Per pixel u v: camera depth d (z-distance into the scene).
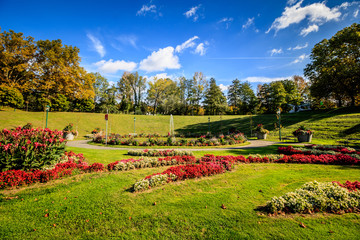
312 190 3.86
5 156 4.91
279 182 5.06
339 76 26.08
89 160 7.89
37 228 2.90
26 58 31.81
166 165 7.11
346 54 26.36
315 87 29.64
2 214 3.29
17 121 24.16
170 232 2.78
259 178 5.42
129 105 54.94
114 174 5.81
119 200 3.87
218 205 3.65
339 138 15.88
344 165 7.00
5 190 4.35
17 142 5.27
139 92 61.78
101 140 16.45
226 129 29.66
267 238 2.62
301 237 2.63
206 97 57.78
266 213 3.33
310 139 15.30
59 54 35.22
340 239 2.57
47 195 4.13
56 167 5.63
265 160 7.64
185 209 3.48
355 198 3.56
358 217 3.15
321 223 2.99
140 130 30.84
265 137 20.19
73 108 43.66
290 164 7.29
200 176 5.48
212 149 12.39
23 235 2.73
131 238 2.65
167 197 4.04
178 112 57.75
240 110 54.22
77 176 5.54
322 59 28.52
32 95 34.41
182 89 63.25
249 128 27.91
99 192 4.32
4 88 27.48
